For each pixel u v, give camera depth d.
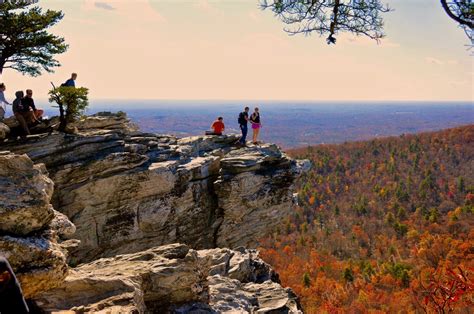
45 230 9.32
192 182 22.23
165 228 21.22
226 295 13.19
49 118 20.30
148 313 10.74
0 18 21.42
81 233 18.64
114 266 11.66
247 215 23.62
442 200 170.12
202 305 11.62
